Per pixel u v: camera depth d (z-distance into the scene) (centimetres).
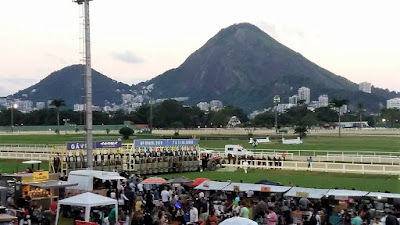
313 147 9069
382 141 11694
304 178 4525
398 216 2262
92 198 2339
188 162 5291
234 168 5556
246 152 6316
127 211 2697
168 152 5169
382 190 3650
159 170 5050
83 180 3077
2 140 12212
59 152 4600
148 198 2736
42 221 2506
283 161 5450
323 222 2300
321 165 5200
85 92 3938
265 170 5256
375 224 2097
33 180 3009
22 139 12625
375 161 5647
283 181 4284
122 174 3881
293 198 2728
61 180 3219
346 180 4347
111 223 2380
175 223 2353
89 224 2138
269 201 2675
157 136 13325
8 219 2041
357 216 2191
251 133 15112
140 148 5069
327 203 2638
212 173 5069
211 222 2286
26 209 2495
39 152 7088
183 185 3209
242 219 1812
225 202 2734
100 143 4750
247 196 2805
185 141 5344
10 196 2752
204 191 2973
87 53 3916
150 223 2305
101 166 4688
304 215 2356
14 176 2978
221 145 9756
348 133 17025
